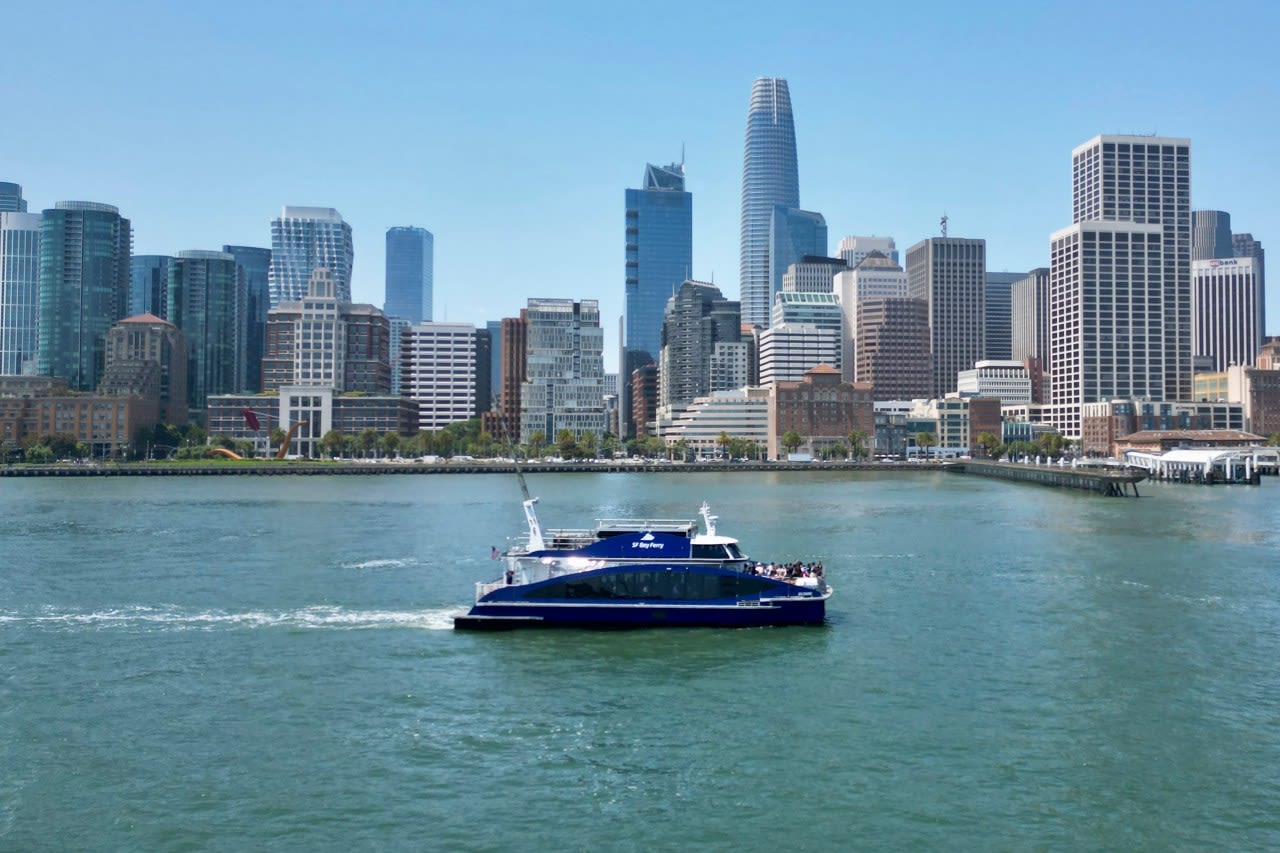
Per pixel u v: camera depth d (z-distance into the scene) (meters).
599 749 64.25
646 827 54.03
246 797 57.34
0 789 58.38
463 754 63.47
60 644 89.00
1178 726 68.12
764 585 95.12
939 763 62.03
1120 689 76.00
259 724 68.62
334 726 68.31
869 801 56.97
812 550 147.50
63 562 134.88
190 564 133.12
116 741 65.56
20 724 68.62
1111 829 53.81
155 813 55.47
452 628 94.69
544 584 94.25
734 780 59.66
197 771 60.84
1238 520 191.12
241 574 124.81
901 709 71.62
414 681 78.00
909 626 95.81
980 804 56.59
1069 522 188.62
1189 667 81.94
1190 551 145.62
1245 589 114.56
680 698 74.06
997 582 119.38
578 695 74.69
